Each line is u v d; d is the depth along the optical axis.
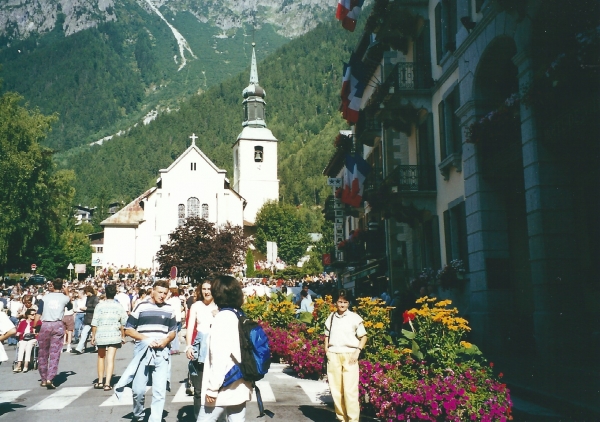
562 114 11.12
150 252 74.94
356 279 32.59
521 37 13.14
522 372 11.21
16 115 47.38
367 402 8.77
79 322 22.12
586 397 8.66
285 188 168.25
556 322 12.04
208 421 5.48
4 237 45.03
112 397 10.52
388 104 20.61
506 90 15.84
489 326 15.08
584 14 11.51
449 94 18.19
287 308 16.53
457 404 7.53
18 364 15.20
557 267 12.19
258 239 99.12
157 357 8.15
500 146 14.85
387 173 23.11
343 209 38.88
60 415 8.98
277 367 14.67
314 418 8.52
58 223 53.19
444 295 18.45
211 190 75.19
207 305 8.87
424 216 20.64
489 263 15.39
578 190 12.34
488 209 15.60
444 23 18.75
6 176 44.44
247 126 91.56
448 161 17.91
